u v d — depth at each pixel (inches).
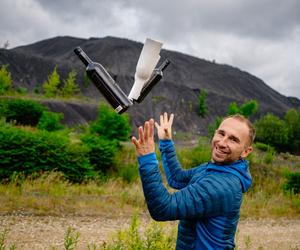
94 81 77.0
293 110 2554.1
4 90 2320.4
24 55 5713.6
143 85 81.0
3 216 306.2
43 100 2504.9
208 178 78.5
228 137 82.7
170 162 101.5
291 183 671.8
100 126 772.0
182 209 74.2
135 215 144.9
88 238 275.3
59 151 527.5
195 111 5275.6
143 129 74.3
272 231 381.7
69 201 383.2
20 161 493.0
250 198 552.1
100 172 598.2
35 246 244.4
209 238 79.5
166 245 141.3
